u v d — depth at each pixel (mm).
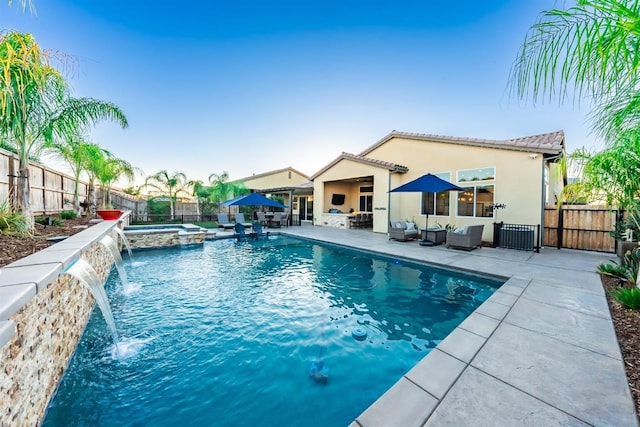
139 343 3654
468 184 10672
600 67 1514
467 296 5340
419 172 12422
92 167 10250
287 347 3582
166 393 2740
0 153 5348
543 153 8789
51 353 2697
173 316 4508
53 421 2406
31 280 2162
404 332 3971
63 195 9039
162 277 6719
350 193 18906
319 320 4371
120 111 6414
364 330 4031
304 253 9586
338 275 6852
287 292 5664
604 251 8328
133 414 2479
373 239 11383
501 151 9773
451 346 2898
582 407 2006
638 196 3352
